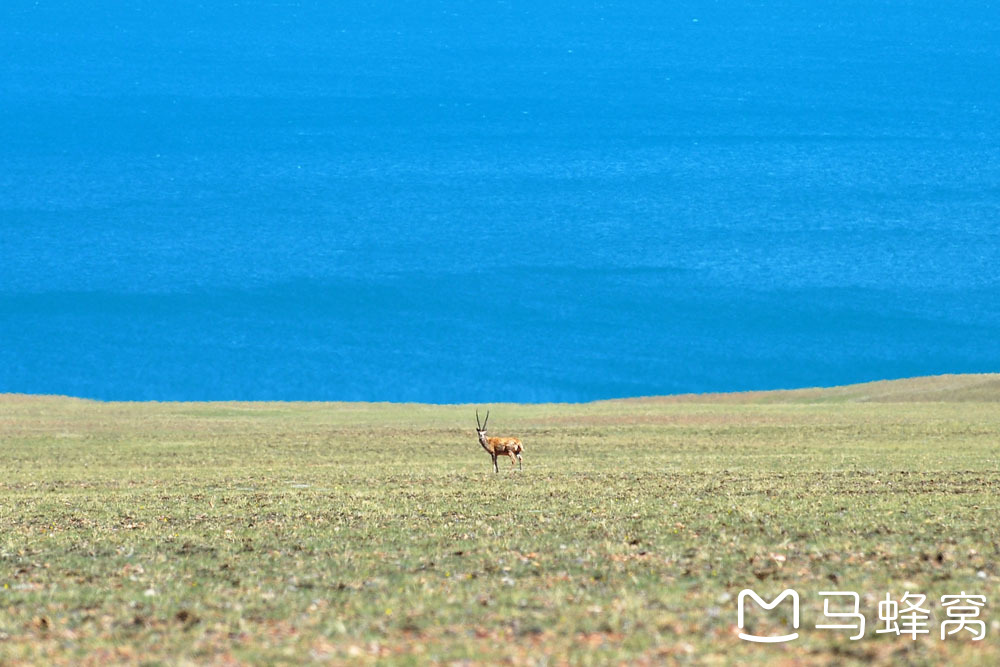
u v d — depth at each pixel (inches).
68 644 2063.2
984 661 1786.4
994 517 3464.6
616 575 2620.6
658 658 1846.7
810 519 3476.9
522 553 2987.2
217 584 2640.3
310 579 2679.6
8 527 3752.5
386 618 2225.6
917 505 3799.2
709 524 3432.6
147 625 2209.6
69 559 3038.9
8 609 2380.7
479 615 2224.4
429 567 2817.4
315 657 1904.5
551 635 2032.5
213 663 1898.4
